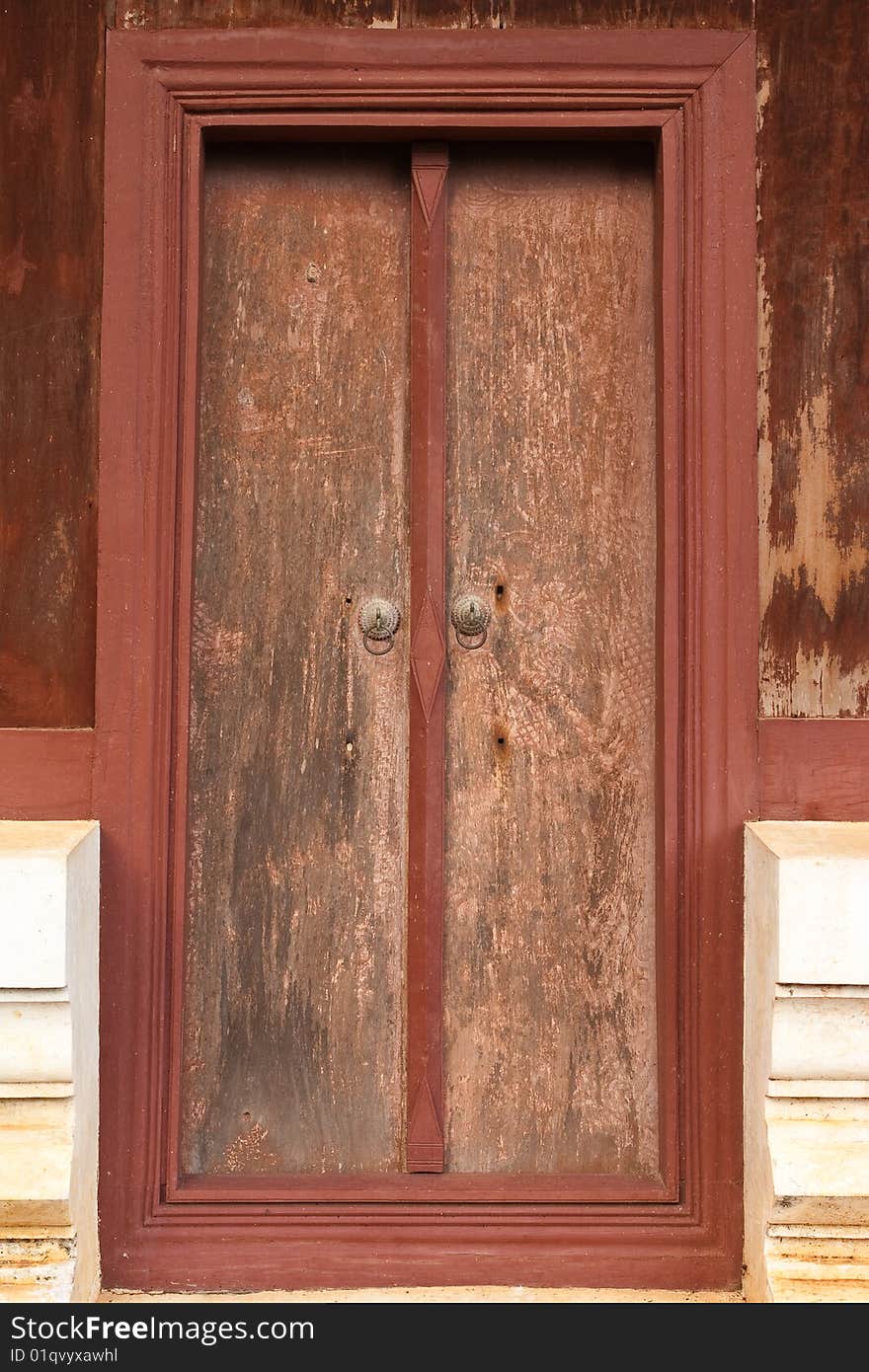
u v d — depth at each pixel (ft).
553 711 8.02
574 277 8.02
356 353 8.04
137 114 7.70
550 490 8.02
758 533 7.77
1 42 7.75
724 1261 7.54
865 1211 6.75
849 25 7.82
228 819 7.98
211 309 8.02
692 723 7.69
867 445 7.80
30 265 7.77
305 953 8.00
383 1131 7.98
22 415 7.77
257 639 8.00
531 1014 8.00
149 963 7.58
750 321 7.71
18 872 6.45
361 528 8.02
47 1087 6.64
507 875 8.00
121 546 7.63
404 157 8.04
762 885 7.09
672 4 7.77
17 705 7.75
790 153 7.81
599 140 7.97
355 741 8.01
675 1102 7.70
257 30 7.68
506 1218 7.68
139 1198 7.55
